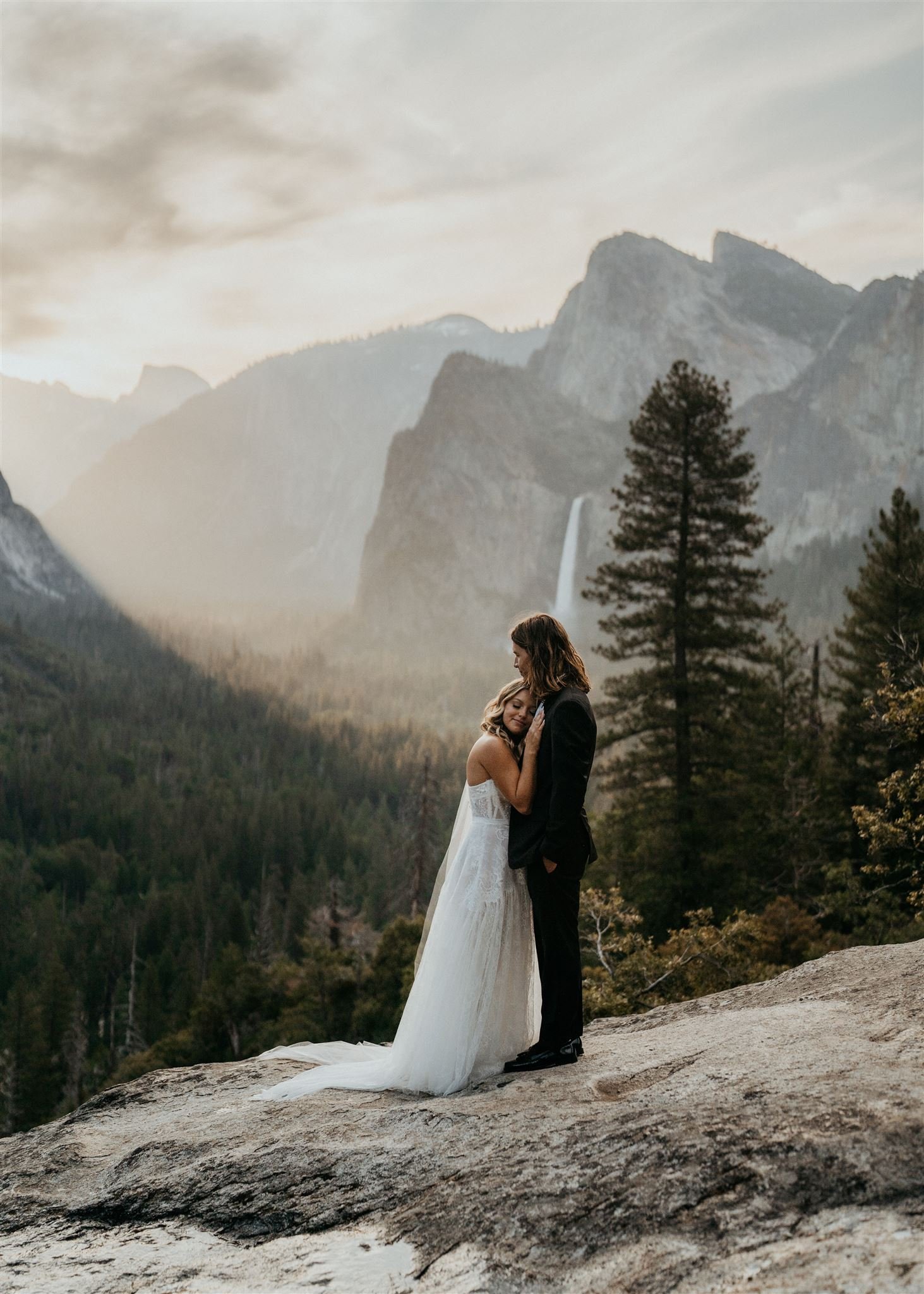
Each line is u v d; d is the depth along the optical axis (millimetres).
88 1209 3590
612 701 22859
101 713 177250
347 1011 35094
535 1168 2965
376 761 144500
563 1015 4141
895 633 23594
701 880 21641
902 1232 2258
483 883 4273
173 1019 56094
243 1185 3410
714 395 22484
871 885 20266
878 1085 2936
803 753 26016
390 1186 3176
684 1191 2627
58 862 97250
